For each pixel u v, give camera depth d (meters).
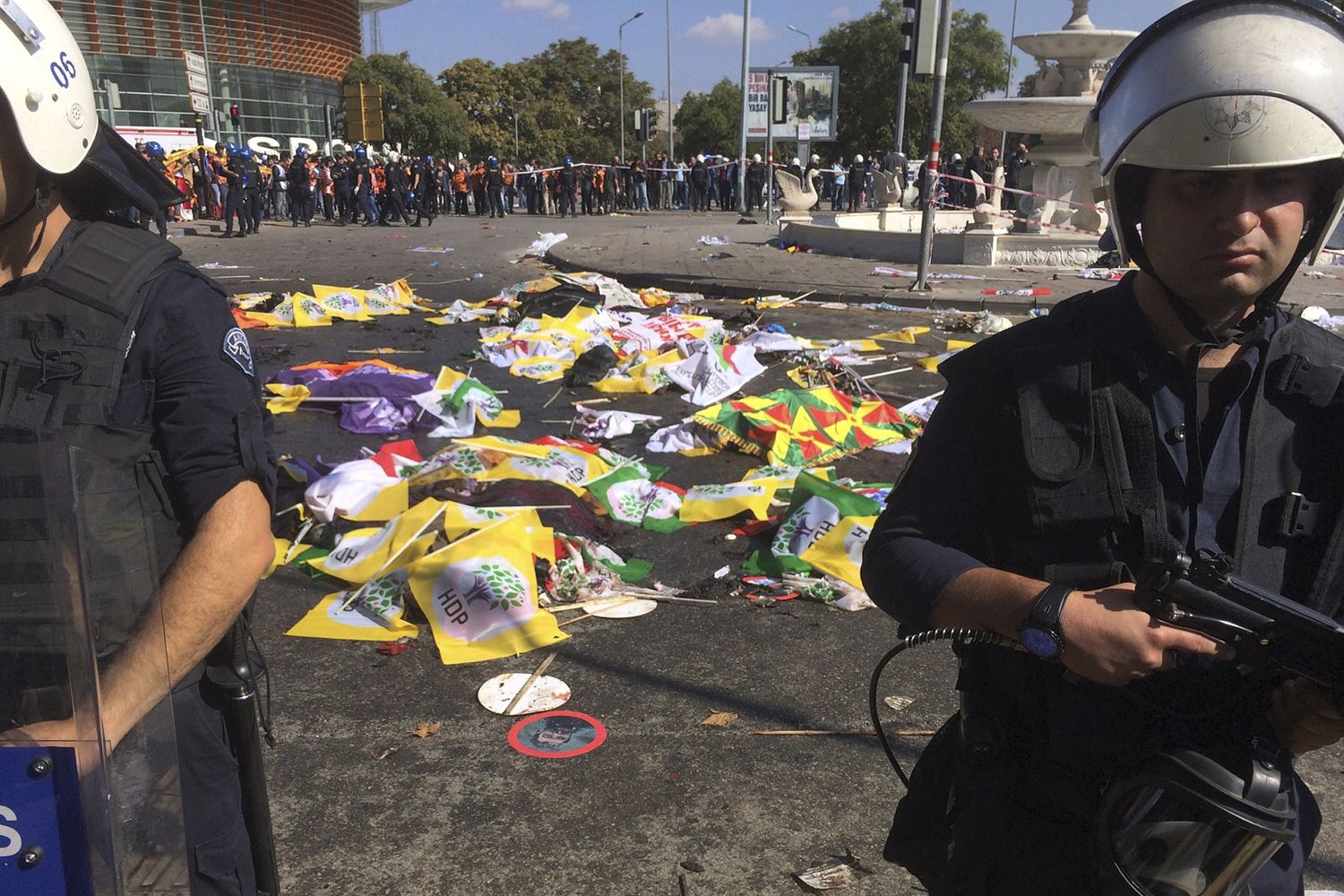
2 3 1.16
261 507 1.31
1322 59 1.10
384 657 3.61
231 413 1.28
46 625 1.09
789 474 5.48
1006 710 1.30
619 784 2.90
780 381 8.10
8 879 1.14
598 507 4.94
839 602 4.05
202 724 1.37
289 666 3.55
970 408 1.29
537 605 3.87
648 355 8.54
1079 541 1.20
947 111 55.97
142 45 47.91
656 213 33.78
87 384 1.21
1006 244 15.41
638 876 2.53
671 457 6.09
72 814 1.12
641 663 3.59
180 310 1.27
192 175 24.66
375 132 40.91
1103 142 1.26
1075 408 1.21
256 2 52.56
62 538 1.07
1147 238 1.21
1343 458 1.17
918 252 16.16
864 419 6.52
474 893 2.47
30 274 1.26
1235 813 1.07
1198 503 1.20
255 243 20.23
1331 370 1.19
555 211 33.28
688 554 4.60
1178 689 1.18
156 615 1.20
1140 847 1.11
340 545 4.28
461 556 3.89
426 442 6.39
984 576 1.19
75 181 1.34
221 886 1.40
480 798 2.83
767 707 3.31
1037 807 1.27
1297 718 1.11
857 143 56.91
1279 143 1.09
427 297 13.10
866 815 2.77
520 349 8.73
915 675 3.52
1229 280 1.15
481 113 71.69
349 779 2.92
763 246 19.14
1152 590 1.08
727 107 71.88
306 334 10.15
